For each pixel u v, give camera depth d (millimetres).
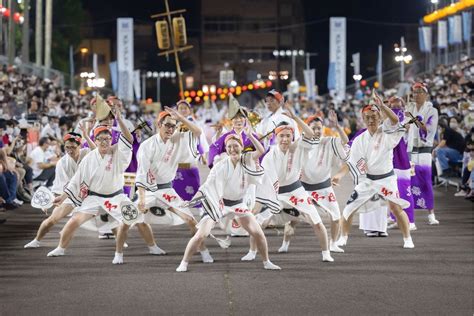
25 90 30516
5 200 17219
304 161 11133
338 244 12492
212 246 12438
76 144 12625
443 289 9289
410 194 14156
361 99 46656
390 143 12211
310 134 11070
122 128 11234
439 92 31703
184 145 11445
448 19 48781
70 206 12453
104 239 13172
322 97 58062
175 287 9414
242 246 12422
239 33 111625
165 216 11570
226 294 9047
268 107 14234
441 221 15445
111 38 96312
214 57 111625
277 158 11047
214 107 35188
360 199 12297
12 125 19812
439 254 11688
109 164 11156
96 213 11250
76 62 77312
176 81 101438
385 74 61312
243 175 10430
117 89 54812
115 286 9477
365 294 9023
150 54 99750
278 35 111375
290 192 11133
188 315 8117
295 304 8562
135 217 10844
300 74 111312
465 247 12336
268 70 111438
